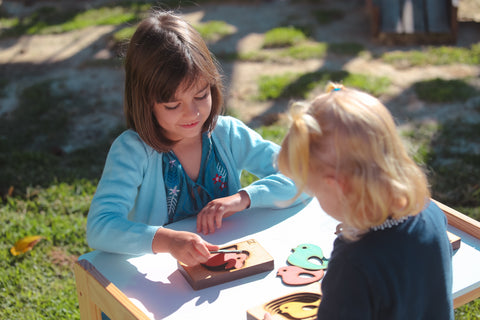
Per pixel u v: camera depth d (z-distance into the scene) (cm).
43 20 769
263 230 168
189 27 163
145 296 140
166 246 148
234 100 491
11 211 334
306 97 484
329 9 746
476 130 420
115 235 154
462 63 554
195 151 183
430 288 107
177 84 152
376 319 101
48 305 256
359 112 100
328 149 100
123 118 476
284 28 666
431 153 380
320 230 167
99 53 633
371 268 99
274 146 194
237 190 195
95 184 364
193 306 136
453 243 151
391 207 101
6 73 591
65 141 435
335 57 584
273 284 143
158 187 178
